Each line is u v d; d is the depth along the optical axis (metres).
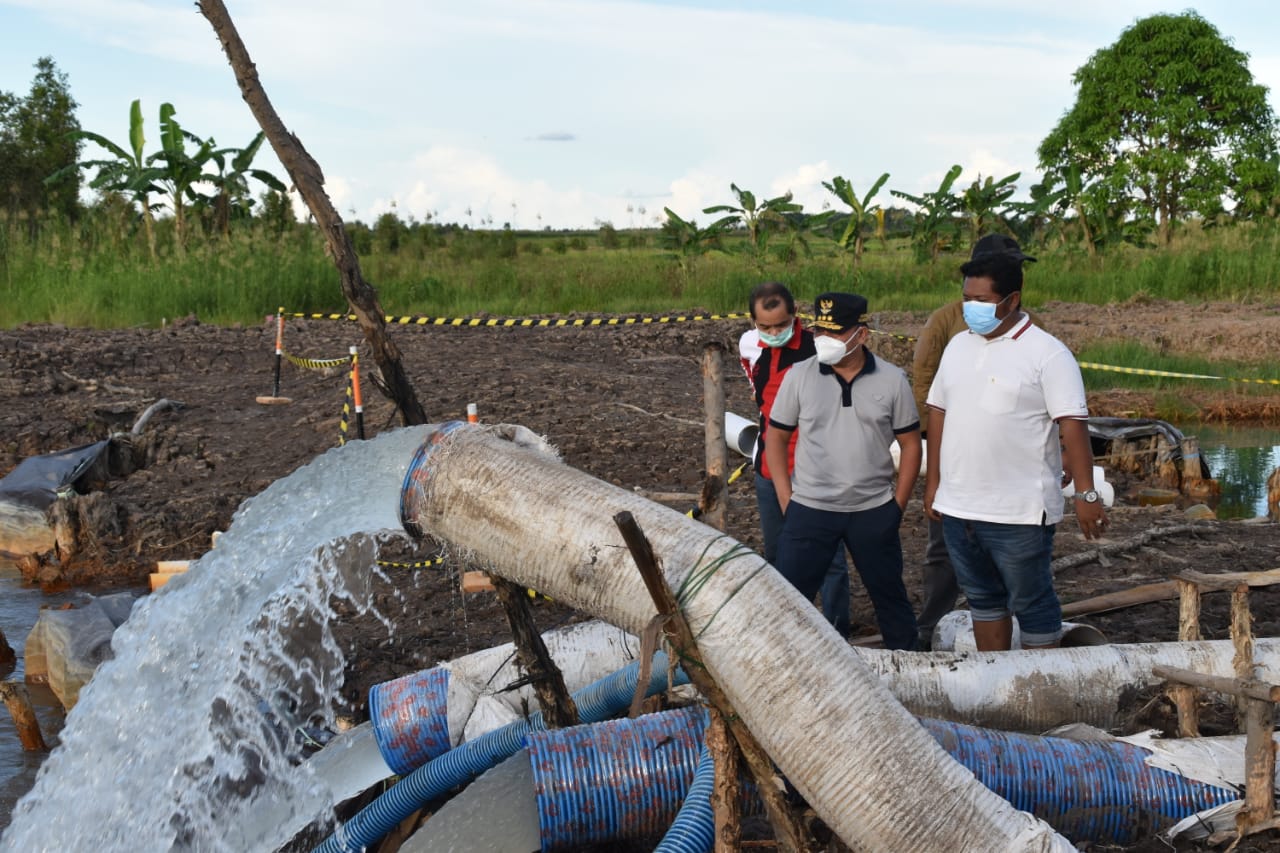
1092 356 17.56
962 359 4.72
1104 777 3.80
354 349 10.30
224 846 4.23
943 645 5.43
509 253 37.62
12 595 8.09
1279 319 22.83
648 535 3.49
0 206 42.66
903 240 37.91
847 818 3.21
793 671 3.25
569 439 11.14
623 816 3.76
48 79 45.44
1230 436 13.64
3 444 11.58
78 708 4.17
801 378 4.99
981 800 3.24
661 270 30.70
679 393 14.56
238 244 24.53
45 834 4.02
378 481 3.92
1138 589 6.24
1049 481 4.66
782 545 5.09
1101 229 35.62
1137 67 46.75
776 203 31.64
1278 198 45.16
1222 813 3.74
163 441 11.39
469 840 3.82
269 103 3.84
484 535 3.69
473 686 4.55
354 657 5.95
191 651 4.18
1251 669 4.23
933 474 4.97
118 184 25.33
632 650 4.75
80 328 20.11
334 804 4.45
